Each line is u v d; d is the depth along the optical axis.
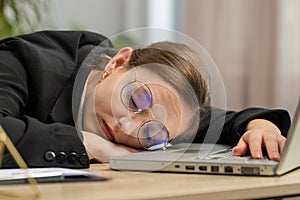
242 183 0.99
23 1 2.90
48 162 1.17
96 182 0.98
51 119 1.48
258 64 3.52
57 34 1.68
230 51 3.59
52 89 1.50
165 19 3.87
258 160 1.18
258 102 3.53
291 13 3.44
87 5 3.67
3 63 1.46
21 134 1.17
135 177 1.06
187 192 0.86
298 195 1.04
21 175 0.96
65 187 0.91
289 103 3.45
